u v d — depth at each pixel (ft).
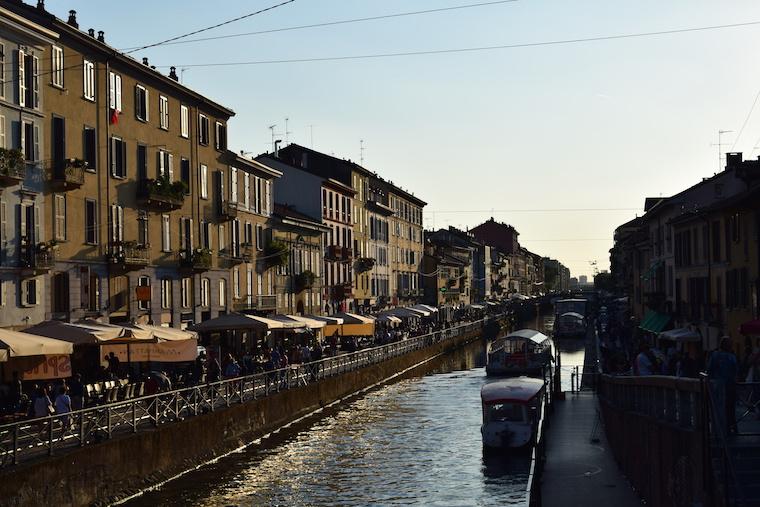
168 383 110.93
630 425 73.05
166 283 155.84
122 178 141.69
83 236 130.11
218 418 107.65
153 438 89.86
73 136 128.06
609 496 68.39
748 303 123.13
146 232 149.28
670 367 92.02
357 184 294.05
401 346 221.87
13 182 111.14
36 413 80.48
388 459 111.34
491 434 114.21
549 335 385.70
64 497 72.64
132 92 145.89
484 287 550.36
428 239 448.24
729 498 39.93
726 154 171.42
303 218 242.37
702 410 43.09
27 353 73.97
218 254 178.60
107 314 136.05
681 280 174.40
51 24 121.80
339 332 220.84
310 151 287.07
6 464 68.08
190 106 168.04
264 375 129.29
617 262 443.32
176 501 85.30
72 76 127.95
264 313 200.85
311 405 147.23
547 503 65.87
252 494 90.89
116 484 81.97
